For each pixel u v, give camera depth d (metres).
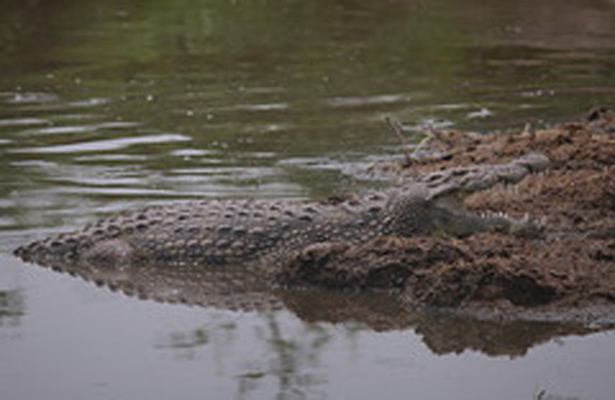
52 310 25.67
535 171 30.42
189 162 38.03
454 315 24.91
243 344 23.36
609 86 50.09
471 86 50.94
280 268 27.83
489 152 37.34
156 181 35.69
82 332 24.17
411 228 29.58
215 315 25.33
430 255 26.92
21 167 37.44
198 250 29.34
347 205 30.00
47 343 23.52
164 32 68.00
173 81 52.78
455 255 26.95
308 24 71.06
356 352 22.80
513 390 20.62
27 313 25.45
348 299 26.36
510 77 53.00
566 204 31.69
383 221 29.50
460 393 20.52
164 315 25.33
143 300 26.44
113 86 51.59
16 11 76.81
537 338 23.31
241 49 61.78
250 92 49.91
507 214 31.11
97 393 20.77
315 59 58.28
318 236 29.25
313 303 26.12
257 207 30.36
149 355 22.73
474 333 23.77
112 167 37.38
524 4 79.12
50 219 31.91
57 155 39.06
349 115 45.12
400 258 27.00
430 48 61.50
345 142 40.75
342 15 75.00
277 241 29.31
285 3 81.06
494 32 66.88
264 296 26.77
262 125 43.44
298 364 22.11
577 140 36.81
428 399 20.23
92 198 33.91
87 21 72.44
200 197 33.81
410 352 22.73
